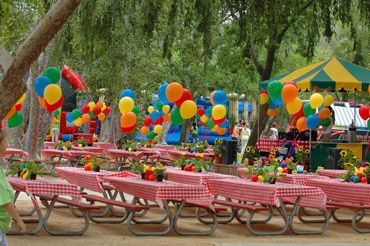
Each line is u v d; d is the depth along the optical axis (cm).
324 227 1321
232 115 3712
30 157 2244
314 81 1956
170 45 2308
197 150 2405
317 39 2514
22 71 830
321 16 2391
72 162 2308
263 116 2442
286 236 1272
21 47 828
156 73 2783
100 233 1223
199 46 2973
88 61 2500
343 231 1365
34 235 1168
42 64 2152
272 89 1786
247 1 2298
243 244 1143
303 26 2673
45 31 825
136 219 1409
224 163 2250
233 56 2817
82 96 2867
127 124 1808
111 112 2734
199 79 3030
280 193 1245
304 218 1528
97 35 2145
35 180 1217
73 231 1200
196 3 2259
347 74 1984
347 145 2186
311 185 1447
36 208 1170
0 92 829
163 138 3194
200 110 2302
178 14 2303
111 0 2139
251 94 3656
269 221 1462
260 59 3262
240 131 3428
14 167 1259
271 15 2295
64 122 3212
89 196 1302
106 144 2605
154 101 2769
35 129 2248
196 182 1434
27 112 2314
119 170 2325
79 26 2109
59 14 825
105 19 2138
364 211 1509
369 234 1341
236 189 1313
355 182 1401
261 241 1191
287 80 2038
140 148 2478
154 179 1308
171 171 1541
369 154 2220
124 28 2188
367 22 2402
